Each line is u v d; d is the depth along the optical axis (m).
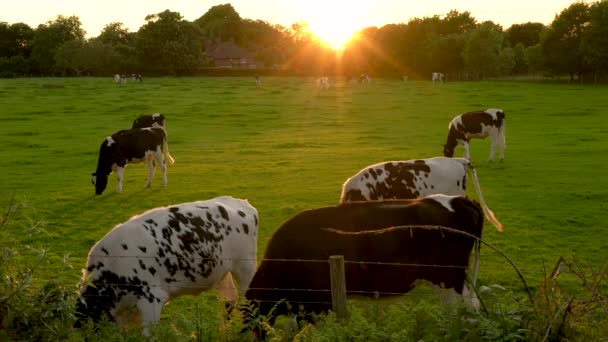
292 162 26.44
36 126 41.44
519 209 17.42
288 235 8.16
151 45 131.88
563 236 14.66
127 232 7.98
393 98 64.81
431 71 120.81
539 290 6.33
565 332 5.79
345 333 5.90
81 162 27.44
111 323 6.57
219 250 8.66
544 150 28.94
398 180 12.63
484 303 6.63
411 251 8.32
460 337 5.94
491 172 23.58
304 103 59.34
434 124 42.00
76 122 44.03
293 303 7.96
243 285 9.15
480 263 12.63
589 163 24.92
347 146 31.48
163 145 22.20
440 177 12.77
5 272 5.81
